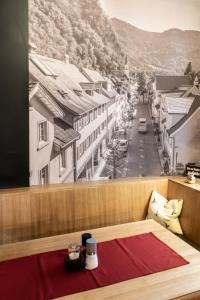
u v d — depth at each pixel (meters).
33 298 1.19
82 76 2.57
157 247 1.65
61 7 2.42
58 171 2.54
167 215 2.44
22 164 2.37
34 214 2.20
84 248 1.46
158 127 2.92
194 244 2.27
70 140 2.57
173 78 2.90
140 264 1.47
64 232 2.31
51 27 2.40
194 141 3.02
